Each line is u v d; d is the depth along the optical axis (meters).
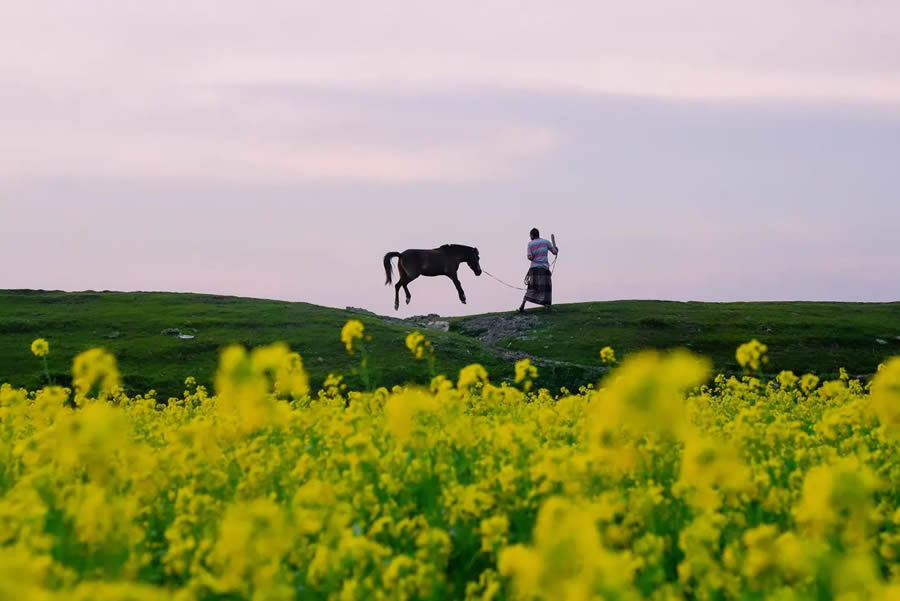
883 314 64.00
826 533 6.36
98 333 52.38
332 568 6.59
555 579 4.73
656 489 8.14
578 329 54.28
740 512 8.53
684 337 53.59
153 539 8.48
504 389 15.27
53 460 8.88
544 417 14.15
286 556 7.15
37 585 5.46
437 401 11.63
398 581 6.48
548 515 4.97
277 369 8.86
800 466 10.73
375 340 47.97
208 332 51.81
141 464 9.09
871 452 11.95
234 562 5.98
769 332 55.44
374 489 9.77
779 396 23.91
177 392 41.38
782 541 6.07
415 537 8.12
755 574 6.09
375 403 15.13
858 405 12.58
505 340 52.28
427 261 55.19
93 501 6.98
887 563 7.19
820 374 47.84
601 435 7.97
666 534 7.96
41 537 6.88
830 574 5.45
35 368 44.97
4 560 4.78
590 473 8.32
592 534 4.78
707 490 7.61
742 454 11.23
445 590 6.93
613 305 62.47
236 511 6.14
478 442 11.69
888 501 9.44
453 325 56.72
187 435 10.22
